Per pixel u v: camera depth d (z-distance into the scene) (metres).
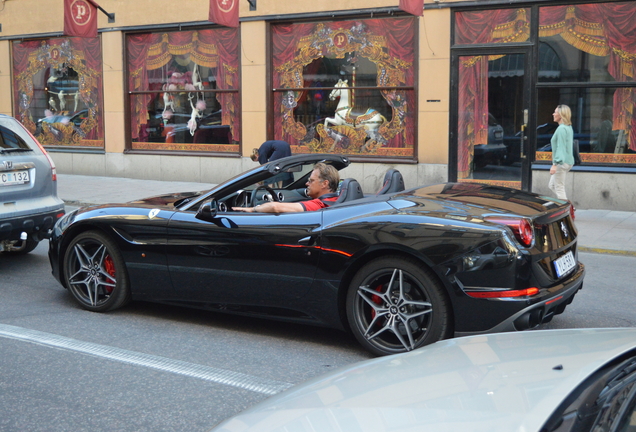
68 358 4.50
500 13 11.62
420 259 4.18
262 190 5.47
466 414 1.74
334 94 13.27
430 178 12.43
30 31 16.59
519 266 3.98
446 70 12.05
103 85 15.73
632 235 9.05
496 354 2.22
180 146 15.09
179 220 5.11
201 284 5.04
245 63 13.91
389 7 12.39
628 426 1.52
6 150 6.92
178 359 4.49
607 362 1.96
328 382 2.21
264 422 1.94
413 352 2.47
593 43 11.08
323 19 13.13
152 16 14.84
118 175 15.79
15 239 7.02
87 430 3.44
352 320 4.46
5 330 5.11
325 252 4.48
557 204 4.64
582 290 6.46
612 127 11.11
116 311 5.65
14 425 3.50
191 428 3.46
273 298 4.74
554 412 1.66
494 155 11.95
